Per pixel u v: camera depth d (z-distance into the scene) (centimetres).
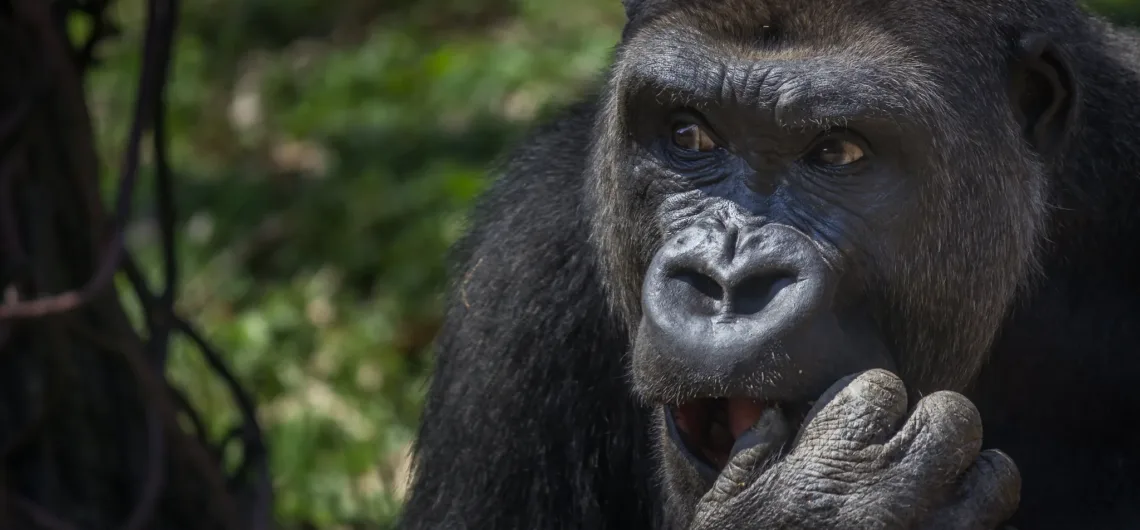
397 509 1670
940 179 922
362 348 1980
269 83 2822
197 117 2755
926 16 932
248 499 1376
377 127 2597
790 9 919
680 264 877
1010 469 873
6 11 1209
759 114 895
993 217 967
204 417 1798
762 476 855
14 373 1238
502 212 1212
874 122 890
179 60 2941
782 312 853
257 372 1905
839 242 899
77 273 1252
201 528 1309
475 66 2727
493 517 1139
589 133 1187
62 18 1246
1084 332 1096
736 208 903
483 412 1143
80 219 1248
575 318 1138
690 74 911
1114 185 1077
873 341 924
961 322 974
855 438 852
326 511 1664
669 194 936
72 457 1268
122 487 1291
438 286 2072
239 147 2645
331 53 2977
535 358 1140
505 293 1160
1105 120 1077
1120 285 1096
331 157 2547
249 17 3083
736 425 920
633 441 1152
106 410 1284
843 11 920
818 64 898
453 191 2291
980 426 870
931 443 852
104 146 2592
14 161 1214
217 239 2281
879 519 834
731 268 866
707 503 870
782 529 843
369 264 2186
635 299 992
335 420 1817
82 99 1232
